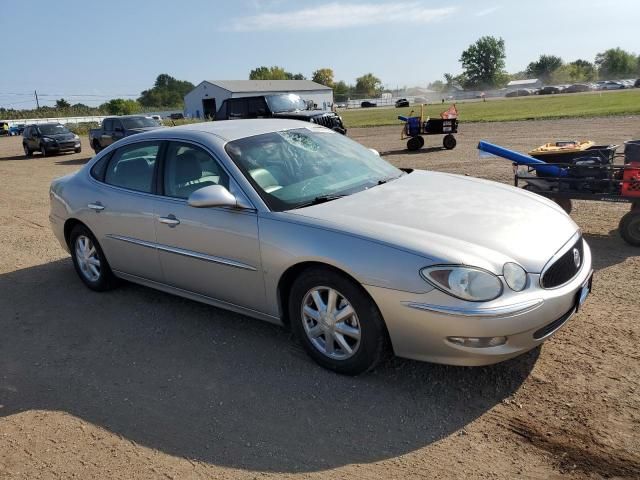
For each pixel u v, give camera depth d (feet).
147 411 10.82
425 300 9.79
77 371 12.63
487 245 10.21
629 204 24.20
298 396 10.90
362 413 10.21
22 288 18.56
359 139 77.10
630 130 53.88
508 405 10.12
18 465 9.47
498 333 9.52
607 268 16.70
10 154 91.30
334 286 10.95
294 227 11.43
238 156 13.15
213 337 13.75
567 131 58.13
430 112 144.46
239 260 12.41
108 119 72.59
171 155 14.33
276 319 12.41
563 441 9.06
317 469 8.84
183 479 8.83
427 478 8.45
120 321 15.17
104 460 9.46
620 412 9.66
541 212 12.06
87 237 17.06
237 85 231.30
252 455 9.29
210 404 10.87
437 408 10.20
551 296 10.03
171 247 13.97
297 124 15.74
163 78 481.05
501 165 39.73
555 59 485.97
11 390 12.01
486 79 461.78
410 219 11.16
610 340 12.15
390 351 11.12
